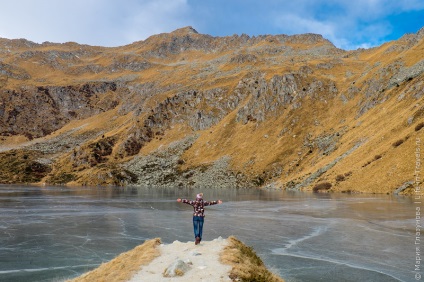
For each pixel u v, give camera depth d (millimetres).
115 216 56094
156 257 17891
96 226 45969
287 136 171250
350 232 38469
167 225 46594
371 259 26891
